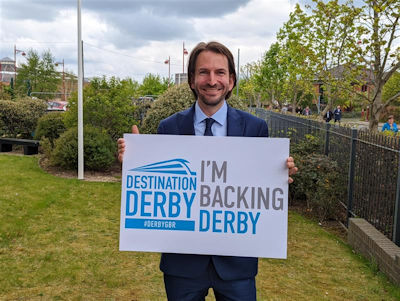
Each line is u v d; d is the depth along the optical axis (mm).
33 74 61719
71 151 9648
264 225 2195
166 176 2217
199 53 2141
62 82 66688
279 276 4270
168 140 2213
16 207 6566
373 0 8336
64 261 4496
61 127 12328
